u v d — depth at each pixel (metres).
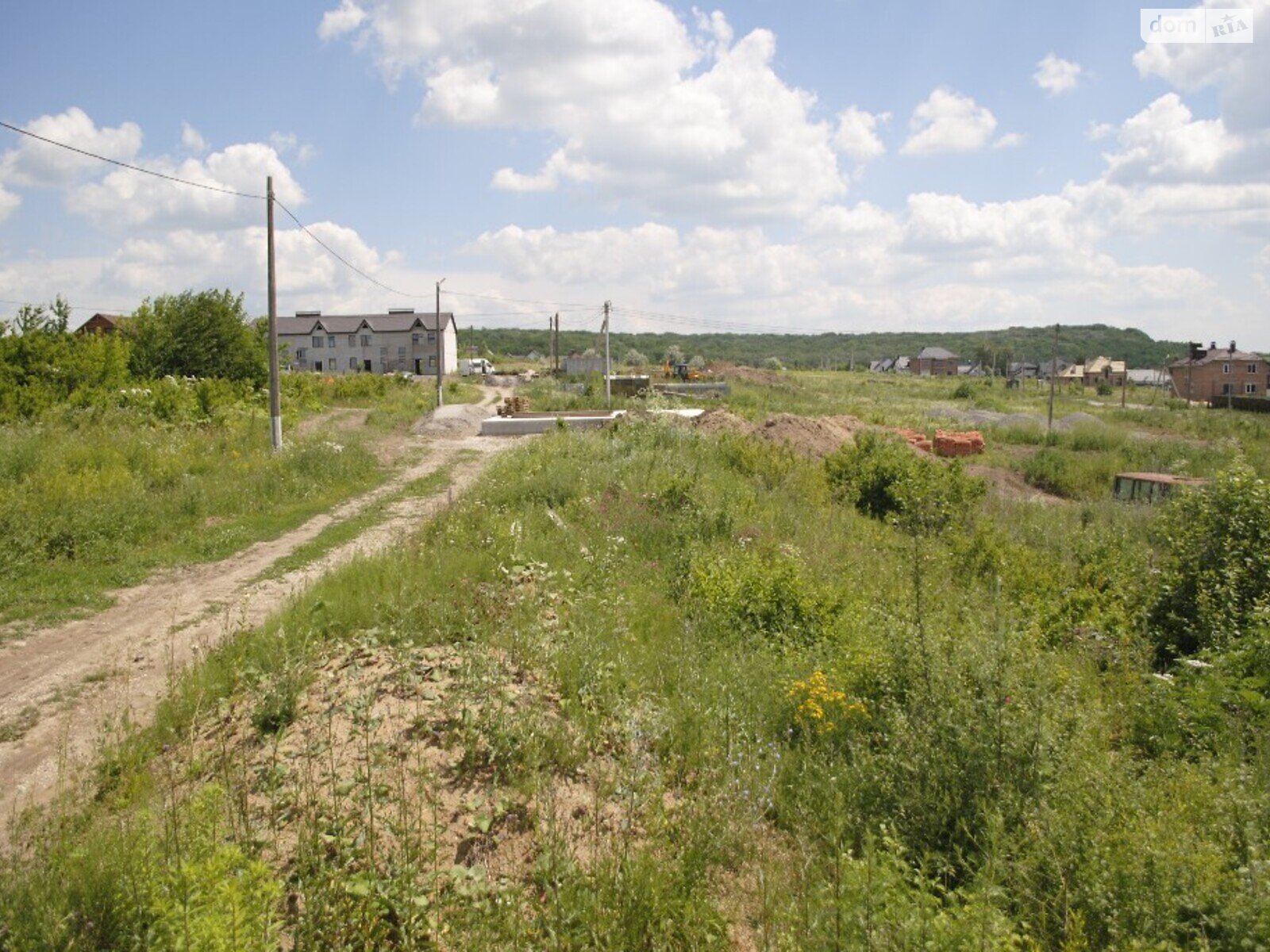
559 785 4.63
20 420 18.05
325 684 5.80
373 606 7.55
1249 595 7.98
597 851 3.98
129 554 10.91
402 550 9.97
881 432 25.38
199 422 21.25
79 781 5.06
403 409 32.53
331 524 13.53
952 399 55.88
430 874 3.63
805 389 57.22
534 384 55.66
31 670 7.16
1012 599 9.20
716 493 13.61
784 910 3.66
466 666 5.64
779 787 4.83
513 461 17.59
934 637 5.84
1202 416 43.41
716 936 3.52
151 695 6.62
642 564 9.82
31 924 3.23
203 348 30.55
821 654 7.05
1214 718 5.50
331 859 3.67
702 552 9.96
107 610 8.95
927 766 4.47
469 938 3.29
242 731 5.21
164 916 2.99
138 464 15.04
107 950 3.19
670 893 3.64
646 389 39.06
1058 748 4.46
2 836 4.51
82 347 22.70
